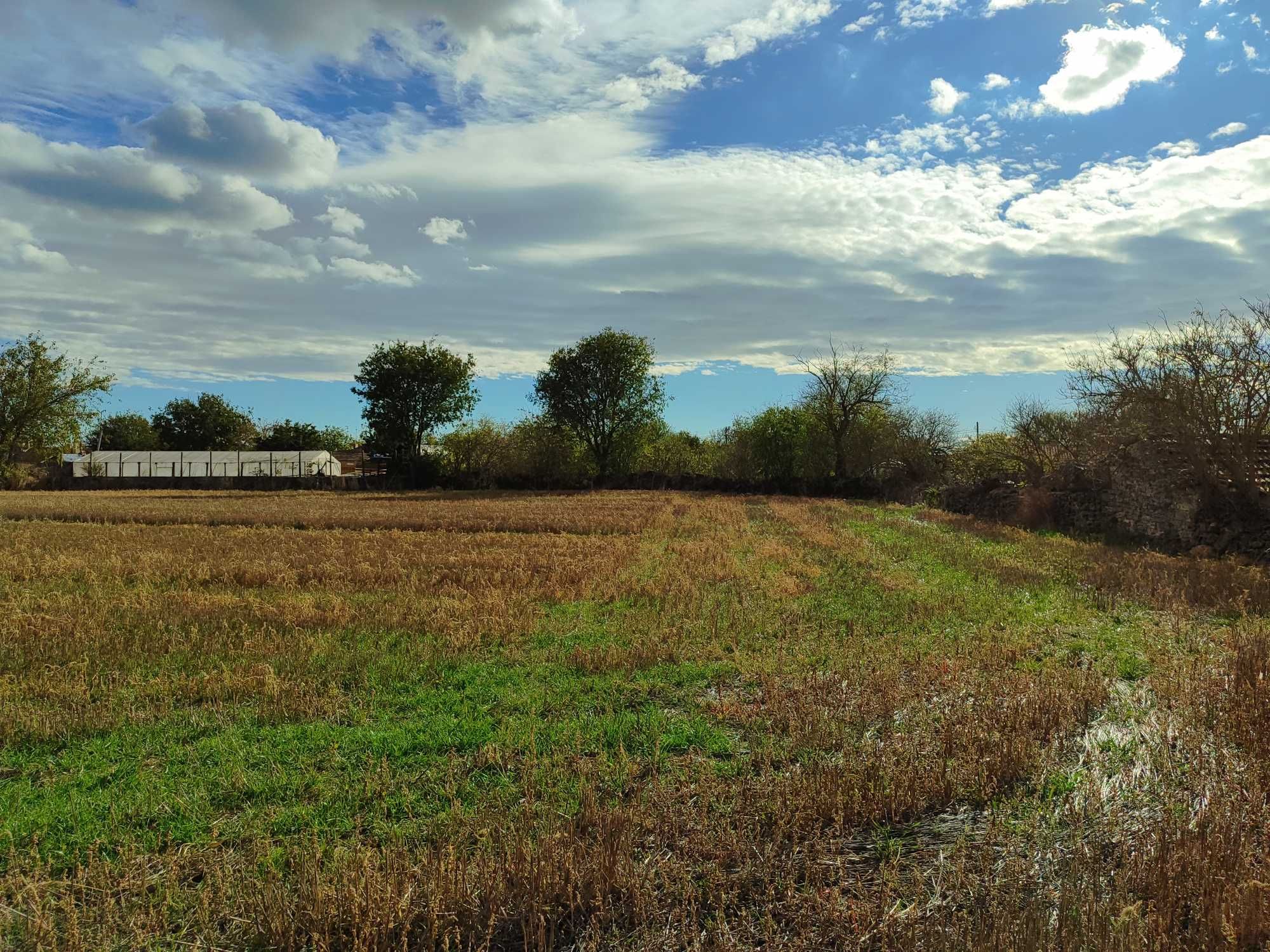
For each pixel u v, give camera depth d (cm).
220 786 608
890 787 571
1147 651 966
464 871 458
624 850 479
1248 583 1339
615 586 1436
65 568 1670
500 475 5791
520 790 589
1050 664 922
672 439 6266
